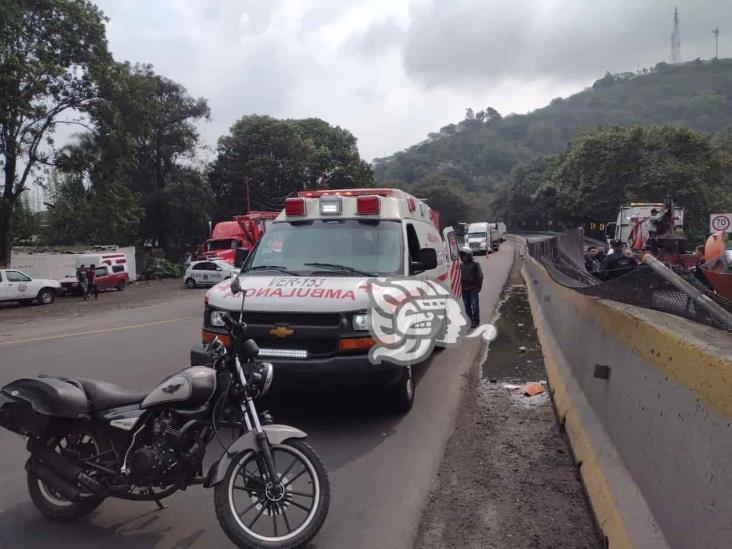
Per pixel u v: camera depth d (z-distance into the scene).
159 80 43.19
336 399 7.04
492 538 3.87
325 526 4.02
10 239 28.62
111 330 13.70
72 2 27.31
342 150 58.81
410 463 5.11
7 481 4.77
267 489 3.63
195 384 3.65
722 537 2.37
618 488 3.79
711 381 2.59
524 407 6.82
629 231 26.95
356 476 4.85
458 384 7.86
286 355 5.62
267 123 50.38
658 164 50.72
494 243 54.94
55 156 28.58
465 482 4.74
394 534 3.92
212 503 4.36
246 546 3.53
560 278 9.89
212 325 5.95
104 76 27.95
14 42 25.55
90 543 3.79
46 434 3.88
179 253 47.28
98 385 3.91
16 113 25.38
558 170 60.47
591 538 3.84
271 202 50.38
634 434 3.73
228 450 3.60
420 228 8.17
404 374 6.20
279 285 5.97
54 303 25.03
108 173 29.48
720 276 8.30
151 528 4.00
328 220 7.18
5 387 3.86
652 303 4.10
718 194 50.19
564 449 5.42
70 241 41.06
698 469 2.66
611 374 4.54
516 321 13.86
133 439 3.72
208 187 47.16
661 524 3.07
